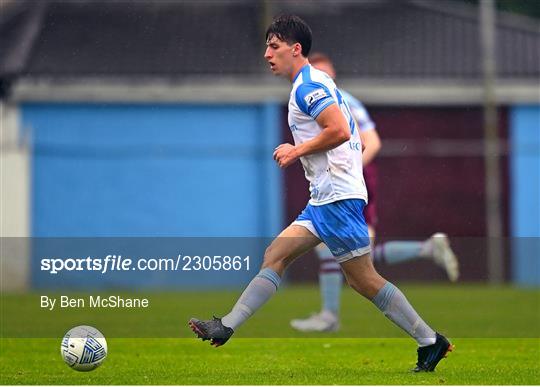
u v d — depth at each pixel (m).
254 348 31.64
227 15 76.25
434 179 72.50
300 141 23.80
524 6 82.38
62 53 72.38
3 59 72.12
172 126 71.19
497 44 75.69
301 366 26.97
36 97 70.56
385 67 73.12
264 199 70.94
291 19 24.05
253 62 72.25
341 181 23.52
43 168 70.19
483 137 72.56
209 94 71.00
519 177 72.62
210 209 70.94
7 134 70.06
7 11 79.00
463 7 84.94
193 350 31.05
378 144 35.28
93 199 70.56
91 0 76.12
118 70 71.44
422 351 24.67
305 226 23.91
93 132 70.81
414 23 77.56
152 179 70.94
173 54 72.88
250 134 71.25
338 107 23.14
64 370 26.02
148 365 27.14
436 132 72.62
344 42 75.00
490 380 23.70
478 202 72.56
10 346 32.06
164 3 76.75
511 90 72.56
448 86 72.44
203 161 71.06
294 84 23.77
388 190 72.50
